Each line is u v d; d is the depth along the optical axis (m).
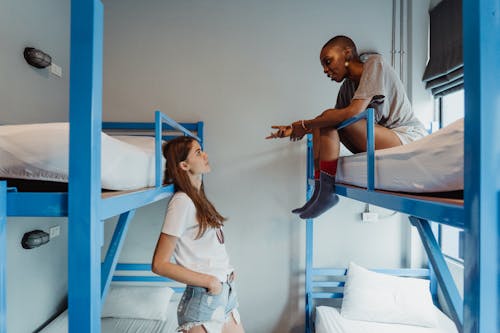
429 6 2.23
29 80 1.67
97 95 0.57
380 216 2.34
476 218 0.41
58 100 1.93
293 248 2.35
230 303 1.30
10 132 0.67
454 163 0.56
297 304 2.34
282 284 2.35
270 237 2.35
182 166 1.32
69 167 0.55
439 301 2.19
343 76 1.33
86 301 0.54
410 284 2.00
